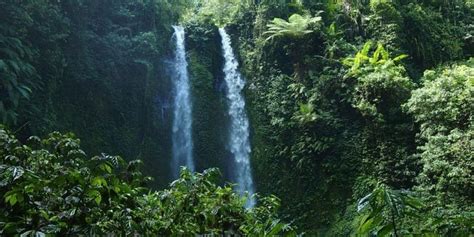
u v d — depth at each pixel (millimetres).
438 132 10367
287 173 13797
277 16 15555
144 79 13742
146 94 13805
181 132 14508
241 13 16688
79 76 11781
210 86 15477
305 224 12727
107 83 12727
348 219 11625
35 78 10125
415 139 11422
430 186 10047
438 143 10055
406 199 1577
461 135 9711
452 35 14617
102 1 13164
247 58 15930
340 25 14977
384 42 13742
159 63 14570
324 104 13414
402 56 12602
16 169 2141
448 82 10367
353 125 12922
